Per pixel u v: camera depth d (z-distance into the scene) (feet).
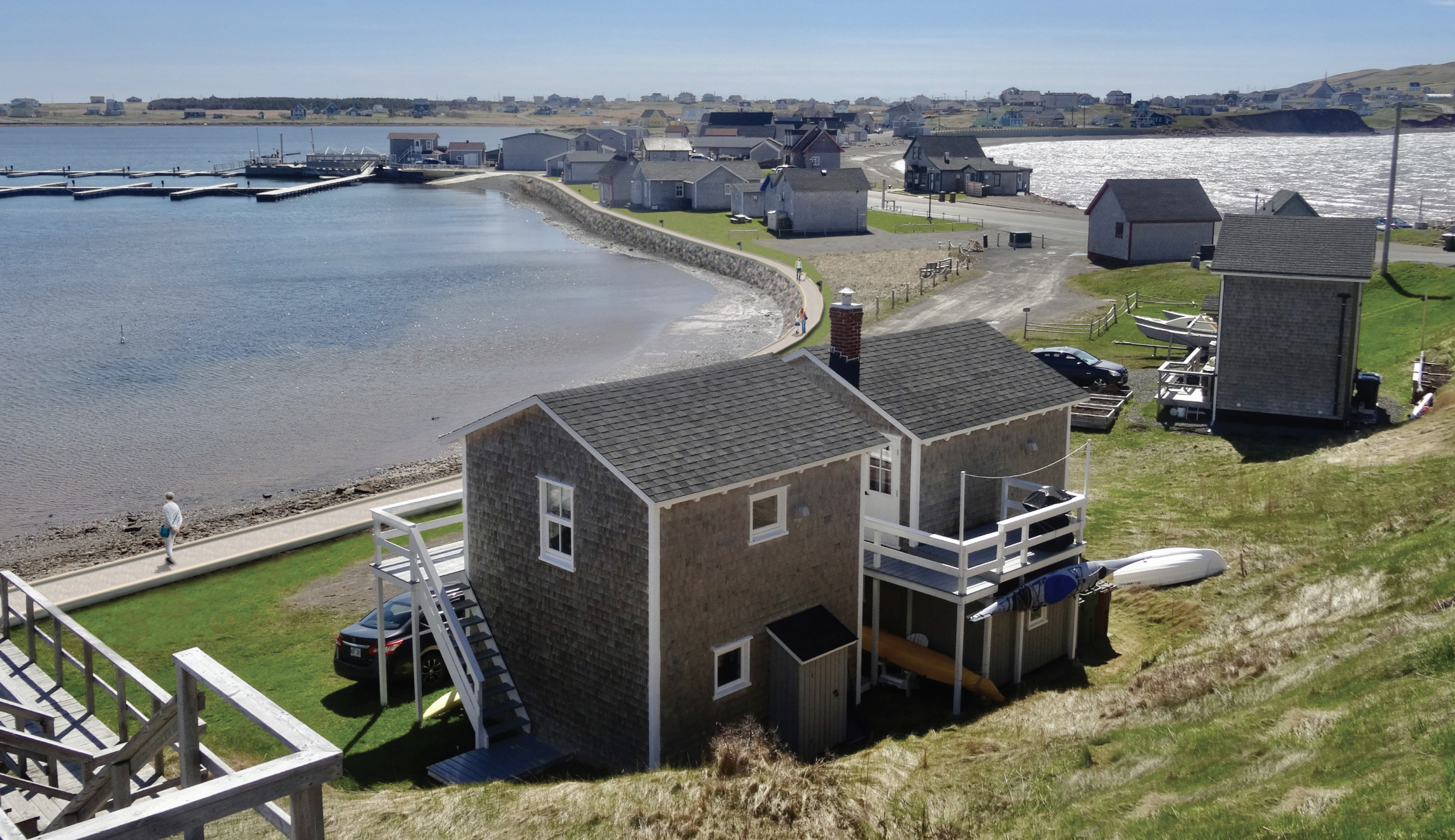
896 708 69.41
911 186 475.31
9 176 634.43
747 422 66.13
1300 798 38.99
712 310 242.17
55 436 149.18
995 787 48.55
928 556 73.10
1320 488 93.76
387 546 69.67
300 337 212.43
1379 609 60.85
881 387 75.15
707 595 61.36
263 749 64.03
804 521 65.72
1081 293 221.66
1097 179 648.38
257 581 92.32
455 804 50.47
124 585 89.35
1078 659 74.13
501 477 67.56
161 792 41.68
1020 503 76.69
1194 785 44.06
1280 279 122.31
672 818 47.14
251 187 576.20
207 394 171.22
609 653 62.34
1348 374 122.01
